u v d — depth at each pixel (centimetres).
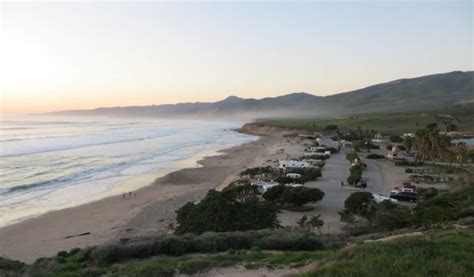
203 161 9475
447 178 6188
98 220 4322
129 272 1512
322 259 1444
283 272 1455
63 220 4328
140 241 1998
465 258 1273
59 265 1797
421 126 17812
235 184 5456
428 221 2722
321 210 4344
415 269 1138
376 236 2391
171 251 1883
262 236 2100
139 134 18912
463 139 11712
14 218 4406
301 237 2009
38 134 16800
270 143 14938
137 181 6794
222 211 3347
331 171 7231
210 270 1515
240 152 11656
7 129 19650
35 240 3622
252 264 1549
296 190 4425
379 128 18238
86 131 19975
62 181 6675
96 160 9344
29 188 6038
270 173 6850
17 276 1594
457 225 2278
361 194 4134
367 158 9375
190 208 3647
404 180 6194
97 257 1830
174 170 8069
